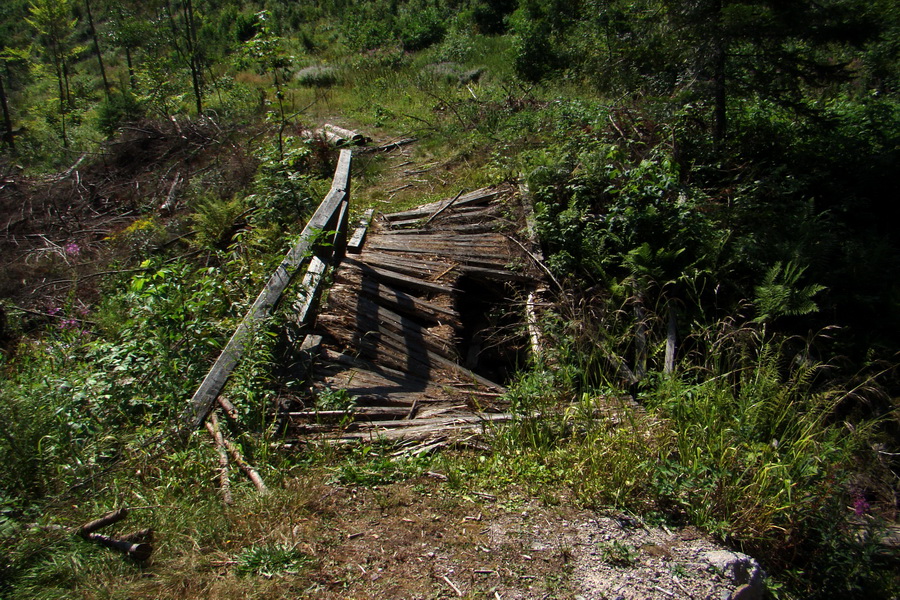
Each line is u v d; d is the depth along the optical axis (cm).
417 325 668
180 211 1062
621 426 477
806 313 664
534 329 693
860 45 916
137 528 365
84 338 721
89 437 447
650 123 1006
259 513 381
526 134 1150
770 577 387
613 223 782
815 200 918
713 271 728
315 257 688
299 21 2858
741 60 960
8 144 1582
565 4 1655
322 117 1528
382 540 366
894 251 790
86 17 3112
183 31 2223
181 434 451
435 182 1093
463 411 550
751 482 430
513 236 848
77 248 962
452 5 2506
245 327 529
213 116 1452
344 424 501
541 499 412
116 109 1571
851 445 510
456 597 325
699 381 627
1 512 360
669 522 399
